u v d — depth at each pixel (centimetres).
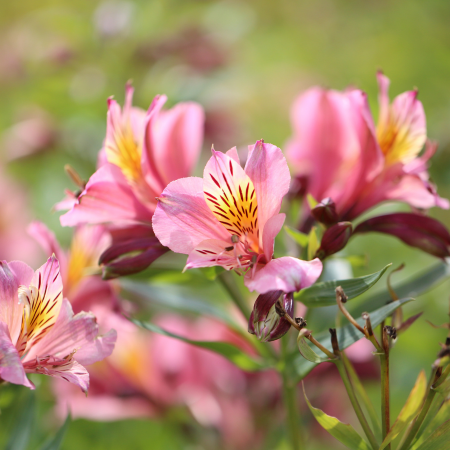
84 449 72
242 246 56
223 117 88
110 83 85
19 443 61
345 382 56
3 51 103
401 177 60
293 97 121
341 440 56
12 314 56
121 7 85
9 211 80
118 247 58
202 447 69
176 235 56
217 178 55
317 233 62
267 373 69
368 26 138
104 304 61
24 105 95
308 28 143
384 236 85
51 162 88
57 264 56
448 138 79
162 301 64
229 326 63
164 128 60
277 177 55
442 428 56
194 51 85
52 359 56
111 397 69
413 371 74
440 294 78
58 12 88
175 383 69
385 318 57
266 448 68
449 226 91
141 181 59
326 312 63
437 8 120
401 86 111
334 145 63
